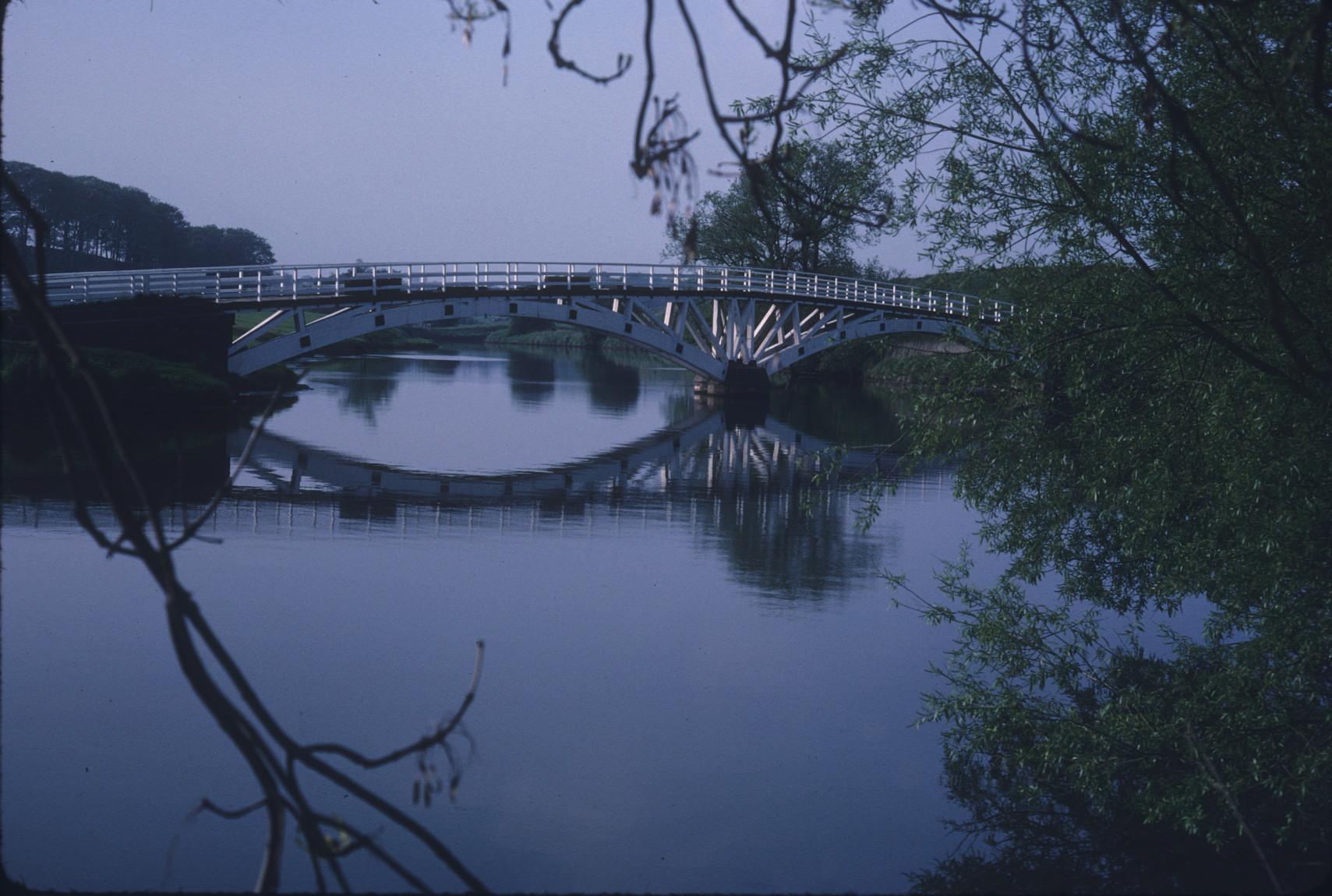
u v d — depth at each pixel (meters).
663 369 64.31
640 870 5.48
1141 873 5.77
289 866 5.44
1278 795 6.14
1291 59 2.42
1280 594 6.16
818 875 5.57
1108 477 7.09
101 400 1.33
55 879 4.98
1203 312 6.37
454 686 8.10
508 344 92.69
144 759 6.51
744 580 11.90
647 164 1.55
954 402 7.18
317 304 28.09
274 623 9.59
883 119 6.65
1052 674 7.84
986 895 5.38
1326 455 5.80
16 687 7.65
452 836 5.82
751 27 1.67
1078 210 6.46
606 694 8.09
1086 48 6.18
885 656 9.21
